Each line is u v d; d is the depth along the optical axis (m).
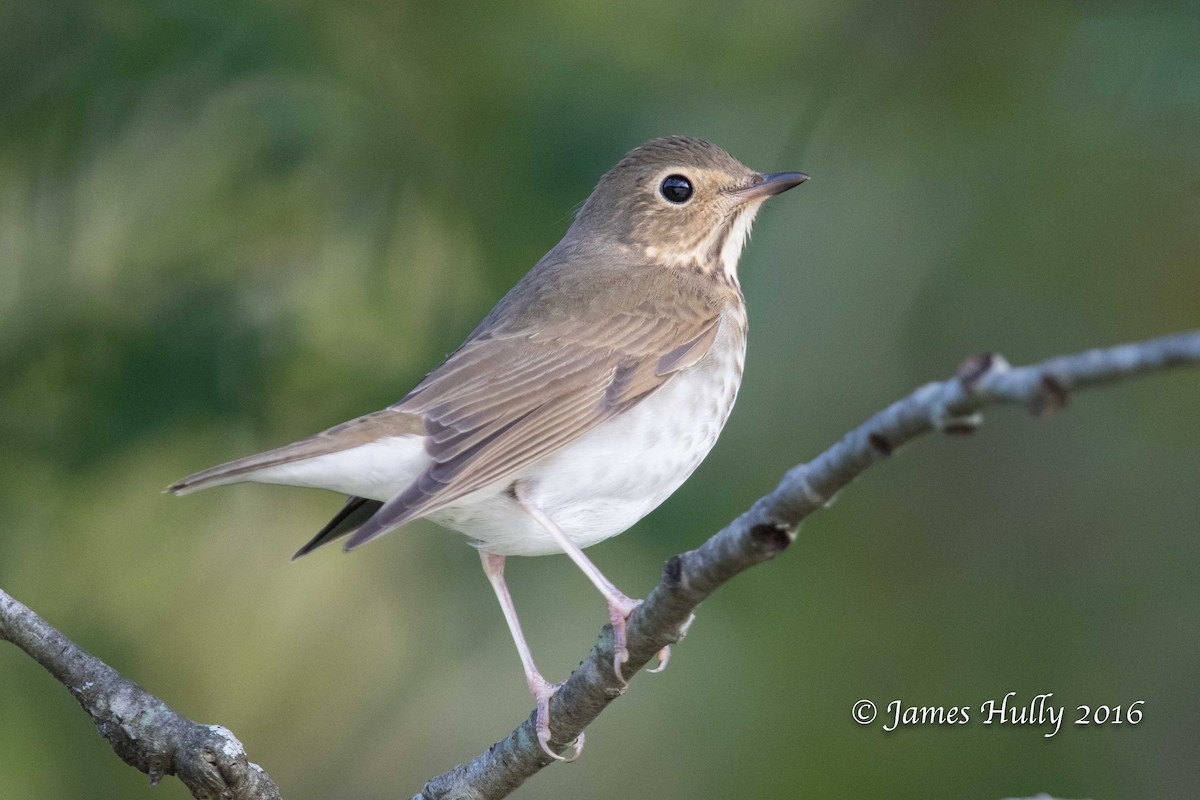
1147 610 12.09
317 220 11.05
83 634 11.41
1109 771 11.56
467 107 11.04
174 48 10.47
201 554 12.30
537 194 11.05
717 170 10.21
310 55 10.60
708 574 6.50
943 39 12.02
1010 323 12.27
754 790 11.51
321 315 11.00
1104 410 12.70
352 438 8.22
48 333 10.57
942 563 12.47
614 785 12.05
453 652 11.63
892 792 11.45
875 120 12.07
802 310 12.05
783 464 11.62
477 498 8.71
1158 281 11.91
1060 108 11.39
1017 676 11.85
